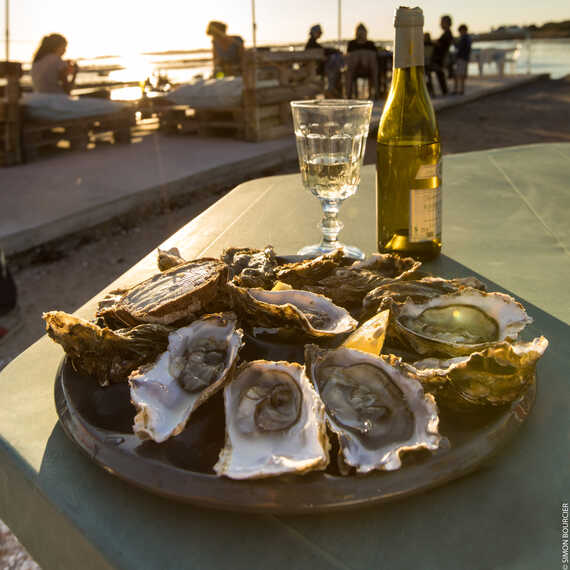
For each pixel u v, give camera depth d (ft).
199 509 1.73
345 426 1.86
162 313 2.34
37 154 17.17
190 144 18.97
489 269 3.48
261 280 2.81
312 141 3.59
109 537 1.66
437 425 1.78
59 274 10.23
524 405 2.00
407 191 3.55
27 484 1.88
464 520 1.66
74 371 2.22
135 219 12.83
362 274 2.83
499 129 23.58
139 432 1.79
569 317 2.81
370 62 26.09
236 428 1.87
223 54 22.47
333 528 1.65
